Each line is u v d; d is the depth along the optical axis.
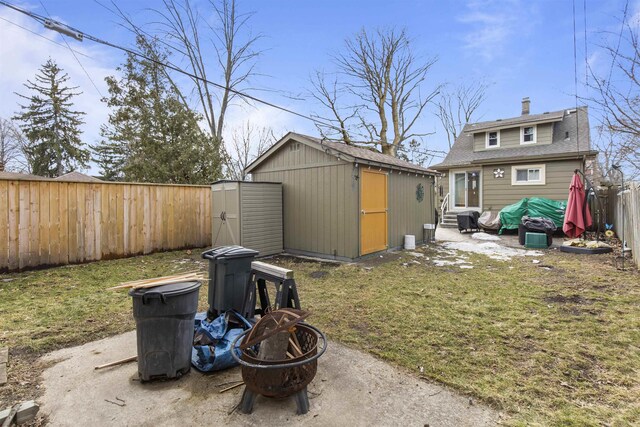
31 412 2.07
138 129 13.01
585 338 3.16
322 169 7.48
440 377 2.53
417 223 9.62
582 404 2.17
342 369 2.66
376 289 4.95
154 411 2.14
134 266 6.73
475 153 14.93
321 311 4.01
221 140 15.07
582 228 8.04
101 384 2.45
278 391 2.08
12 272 6.06
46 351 2.99
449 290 4.86
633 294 4.48
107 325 3.60
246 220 7.37
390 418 2.07
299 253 8.00
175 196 8.57
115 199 7.48
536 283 5.17
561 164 11.99
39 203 6.39
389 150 19.06
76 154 26.36
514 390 2.34
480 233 11.97
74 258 6.86
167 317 2.42
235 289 3.44
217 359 2.57
